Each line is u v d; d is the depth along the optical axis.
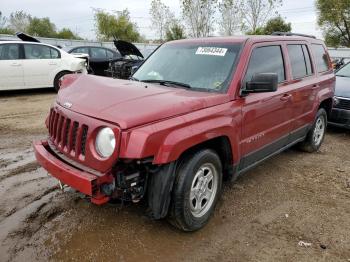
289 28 31.16
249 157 3.96
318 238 3.38
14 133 6.63
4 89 10.34
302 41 5.17
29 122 7.50
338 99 6.72
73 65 11.36
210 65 3.85
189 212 3.21
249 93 3.71
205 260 3.03
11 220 3.53
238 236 3.38
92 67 13.77
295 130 4.94
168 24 31.02
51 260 2.97
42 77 10.88
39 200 3.95
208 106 3.29
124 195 2.99
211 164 3.41
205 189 3.43
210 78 3.73
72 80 3.93
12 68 10.33
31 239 3.23
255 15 26.17
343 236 3.43
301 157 5.64
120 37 39.88
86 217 3.61
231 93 3.55
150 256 3.06
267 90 3.48
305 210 3.91
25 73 10.55
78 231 3.37
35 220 3.54
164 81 3.89
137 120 2.78
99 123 2.85
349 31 32.06
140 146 2.71
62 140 3.23
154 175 3.00
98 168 2.87
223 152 3.65
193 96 3.32
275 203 4.05
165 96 3.21
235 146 3.58
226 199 4.10
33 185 4.34
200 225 3.41
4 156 5.37
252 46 3.94
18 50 10.50
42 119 7.79
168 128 2.88
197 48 4.14
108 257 3.03
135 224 3.51
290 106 4.57
